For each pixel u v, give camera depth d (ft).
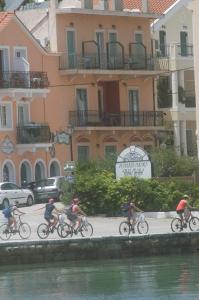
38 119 336.70
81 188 262.67
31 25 354.33
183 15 387.55
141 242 213.87
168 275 188.44
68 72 344.90
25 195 299.38
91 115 351.05
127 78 361.92
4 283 185.78
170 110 369.91
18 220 228.63
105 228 233.35
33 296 172.76
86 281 184.65
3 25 329.52
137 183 262.47
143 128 361.71
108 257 211.00
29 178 330.95
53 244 207.10
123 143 359.87
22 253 205.16
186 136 373.40
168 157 277.44
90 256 209.56
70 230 214.48
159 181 268.41
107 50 356.79
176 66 368.89
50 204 215.10
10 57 329.93
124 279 185.78
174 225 223.92
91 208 262.47
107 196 261.44
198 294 168.96
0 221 244.01
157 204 262.06
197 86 303.48
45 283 184.44
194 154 372.79
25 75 330.54
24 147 328.70
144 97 367.25
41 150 334.85
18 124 329.93
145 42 369.71
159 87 372.79
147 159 264.52
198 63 303.89
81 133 347.77
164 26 380.17
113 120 355.36
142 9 372.99
